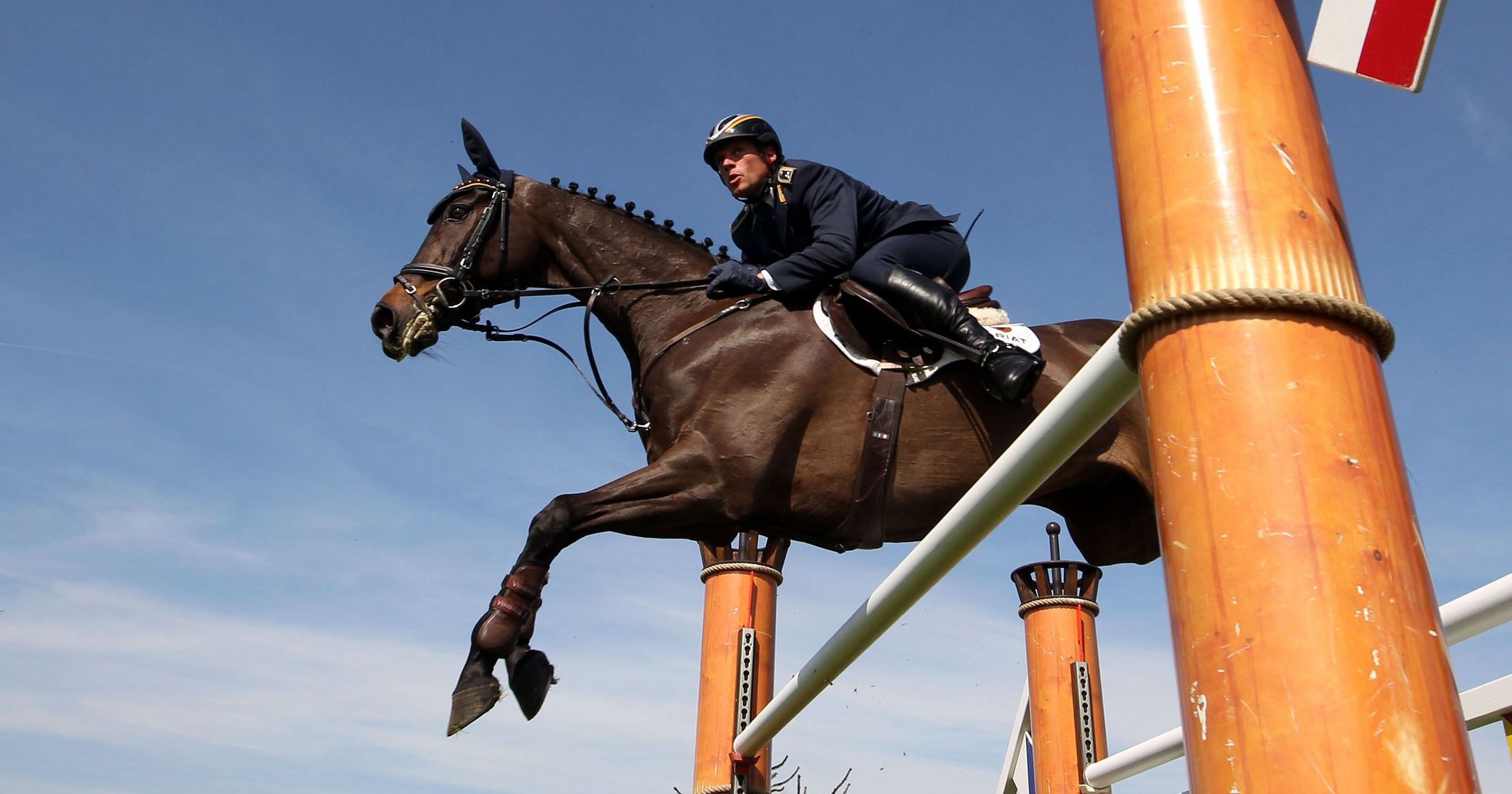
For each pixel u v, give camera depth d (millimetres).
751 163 3371
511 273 3611
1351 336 1223
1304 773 1045
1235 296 1212
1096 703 4805
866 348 3064
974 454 3002
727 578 5793
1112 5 1467
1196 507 1188
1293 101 1321
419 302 3518
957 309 2975
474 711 2756
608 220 3619
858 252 3352
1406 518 1156
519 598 2859
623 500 2967
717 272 3164
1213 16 1359
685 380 3156
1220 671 1122
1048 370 3127
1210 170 1283
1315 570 1105
